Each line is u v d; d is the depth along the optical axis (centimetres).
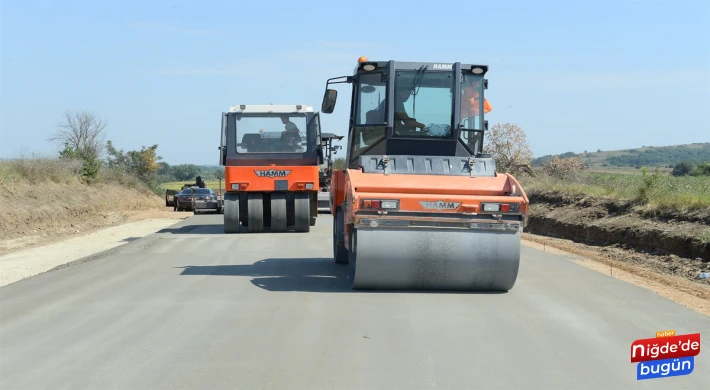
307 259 1464
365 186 1027
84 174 4434
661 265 1527
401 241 995
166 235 2134
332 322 853
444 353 720
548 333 805
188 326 838
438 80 1136
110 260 1474
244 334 797
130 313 914
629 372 662
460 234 1002
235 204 2205
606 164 10200
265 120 2219
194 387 614
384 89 1138
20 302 998
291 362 688
